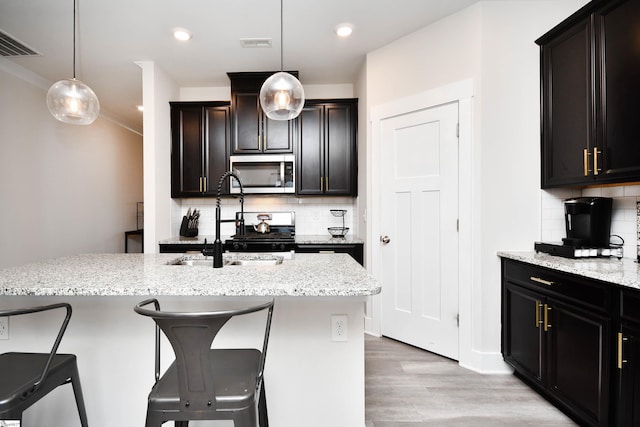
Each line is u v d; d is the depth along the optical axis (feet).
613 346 4.63
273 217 12.46
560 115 6.62
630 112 5.15
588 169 5.93
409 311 8.89
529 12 7.22
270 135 11.56
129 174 17.46
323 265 5.45
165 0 7.43
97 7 7.63
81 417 4.29
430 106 8.30
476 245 7.43
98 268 5.24
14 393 3.34
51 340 4.91
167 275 4.65
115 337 4.91
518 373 7.25
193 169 11.74
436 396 6.37
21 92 10.64
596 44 5.72
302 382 4.89
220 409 3.19
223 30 8.71
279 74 6.61
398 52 9.12
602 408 4.75
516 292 6.77
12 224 10.28
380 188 9.61
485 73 7.29
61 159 12.48
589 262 5.75
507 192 7.30
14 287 4.05
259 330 4.87
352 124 11.53
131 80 11.77
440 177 8.16
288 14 8.00
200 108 11.71
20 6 7.51
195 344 3.05
